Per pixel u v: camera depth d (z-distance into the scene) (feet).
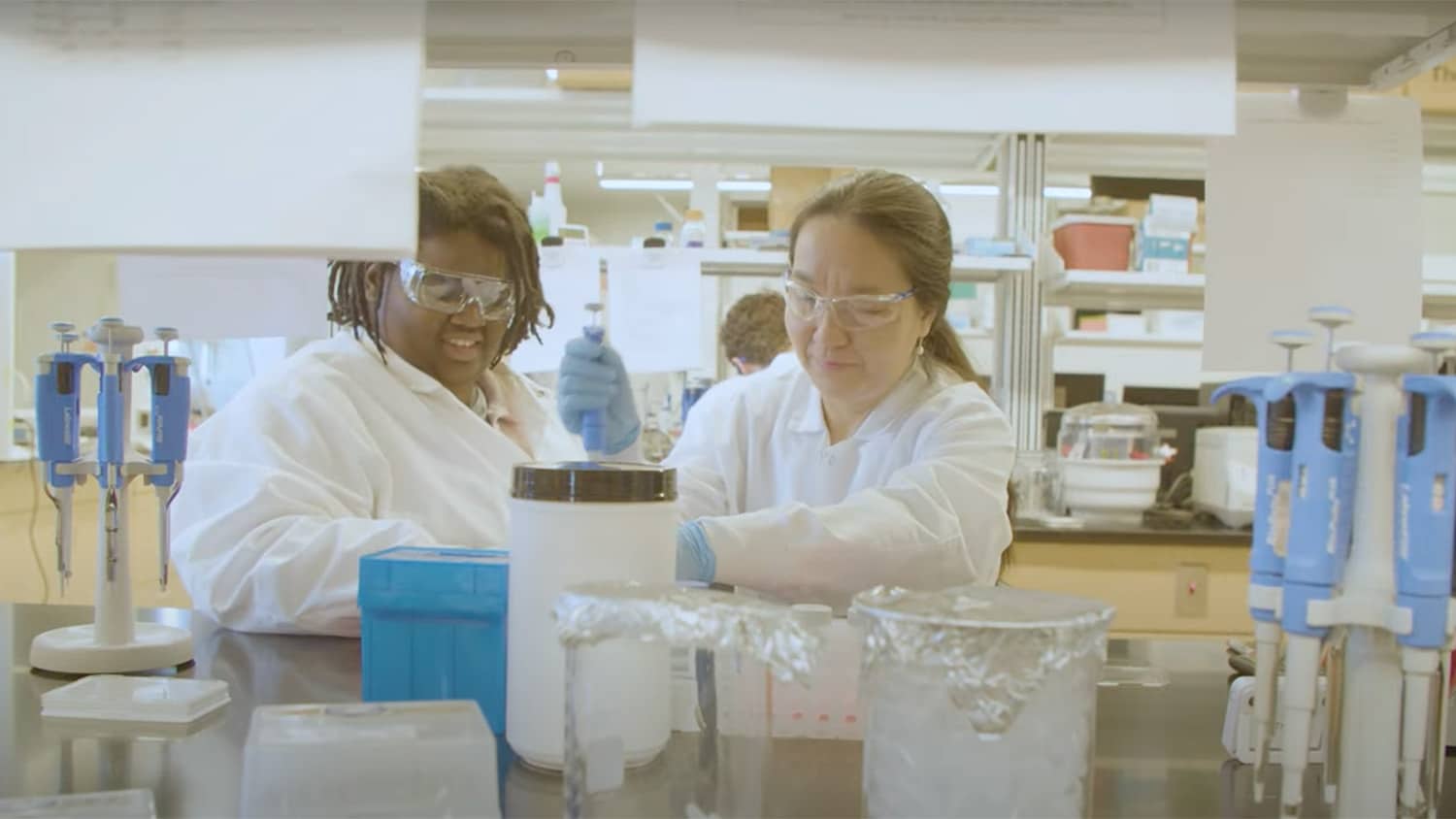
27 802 2.16
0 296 9.43
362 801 2.04
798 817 2.23
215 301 3.91
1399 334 3.41
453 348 5.39
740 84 2.27
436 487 5.17
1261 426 2.19
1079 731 2.03
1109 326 16.28
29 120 2.32
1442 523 2.02
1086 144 10.97
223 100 2.29
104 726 2.83
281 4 2.28
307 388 4.82
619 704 2.20
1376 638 2.12
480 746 2.10
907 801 2.01
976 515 4.28
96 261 10.73
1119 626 9.64
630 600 2.08
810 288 4.43
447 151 11.16
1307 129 3.37
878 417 4.97
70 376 3.52
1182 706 3.27
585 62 3.24
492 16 2.91
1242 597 9.64
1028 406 10.94
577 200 22.27
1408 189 3.40
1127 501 10.29
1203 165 11.89
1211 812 2.39
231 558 4.05
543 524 2.40
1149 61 2.28
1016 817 1.96
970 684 1.93
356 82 2.27
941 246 4.54
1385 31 2.88
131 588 3.56
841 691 2.66
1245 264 3.39
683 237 10.57
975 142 10.64
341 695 3.17
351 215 2.27
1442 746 2.23
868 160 11.34
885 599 2.23
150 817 2.11
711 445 5.56
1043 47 2.28
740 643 1.98
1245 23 2.86
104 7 2.30
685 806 2.21
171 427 3.47
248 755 2.04
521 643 2.45
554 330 9.61
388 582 2.69
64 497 3.56
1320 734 2.58
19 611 4.46
